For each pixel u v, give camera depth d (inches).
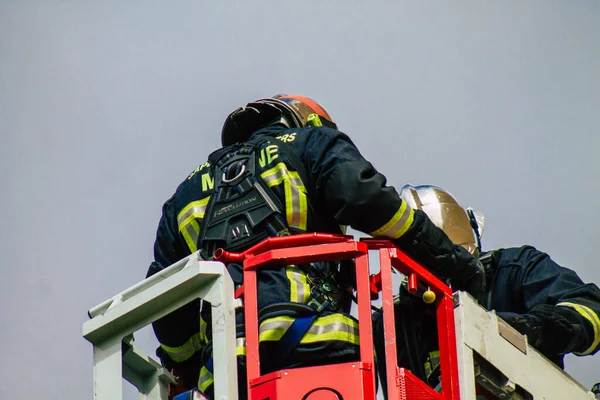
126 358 477.4
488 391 456.1
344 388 406.0
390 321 417.7
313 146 466.0
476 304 442.6
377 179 453.4
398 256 426.0
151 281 435.5
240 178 469.7
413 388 414.9
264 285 440.5
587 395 481.4
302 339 430.9
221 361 406.9
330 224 468.1
